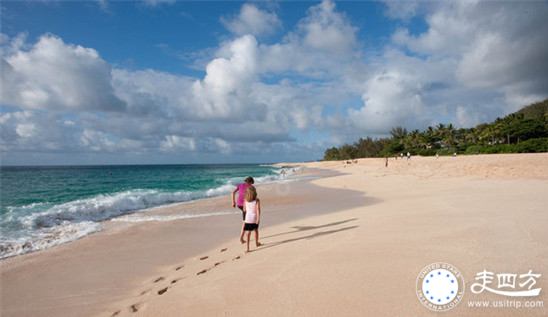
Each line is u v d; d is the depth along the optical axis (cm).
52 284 462
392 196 1243
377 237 506
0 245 667
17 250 640
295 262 423
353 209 962
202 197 1694
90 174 4925
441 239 454
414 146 9262
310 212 1003
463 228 508
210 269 475
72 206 1114
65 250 636
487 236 447
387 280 326
